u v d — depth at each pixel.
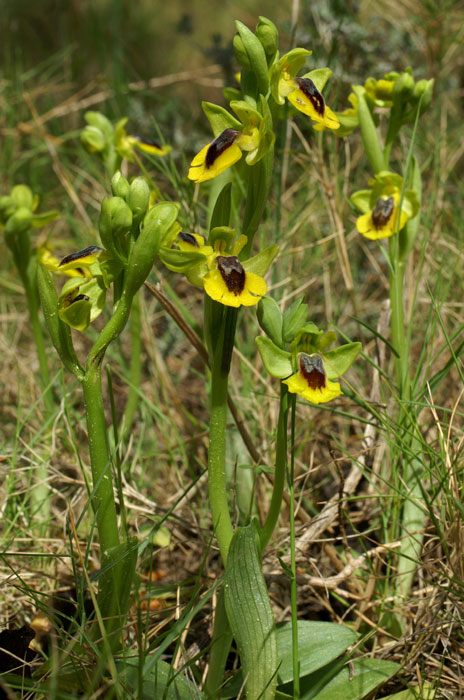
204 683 0.36
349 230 0.53
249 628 0.34
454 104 0.66
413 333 0.48
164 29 0.90
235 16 0.90
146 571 0.41
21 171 0.66
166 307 0.39
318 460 0.45
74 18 0.84
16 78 0.71
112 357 0.51
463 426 0.44
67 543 0.40
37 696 0.34
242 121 0.34
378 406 0.41
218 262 0.34
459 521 0.37
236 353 0.45
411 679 0.37
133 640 0.37
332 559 0.40
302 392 0.33
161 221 0.33
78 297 0.34
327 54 0.58
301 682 0.36
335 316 0.50
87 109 0.75
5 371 0.51
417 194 0.41
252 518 0.34
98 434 0.34
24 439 0.46
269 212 0.49
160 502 0.44
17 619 0.39
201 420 0.49
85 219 0.60
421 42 0.62
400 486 0.40
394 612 0.38
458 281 0.48
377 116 0.43
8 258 0.58
